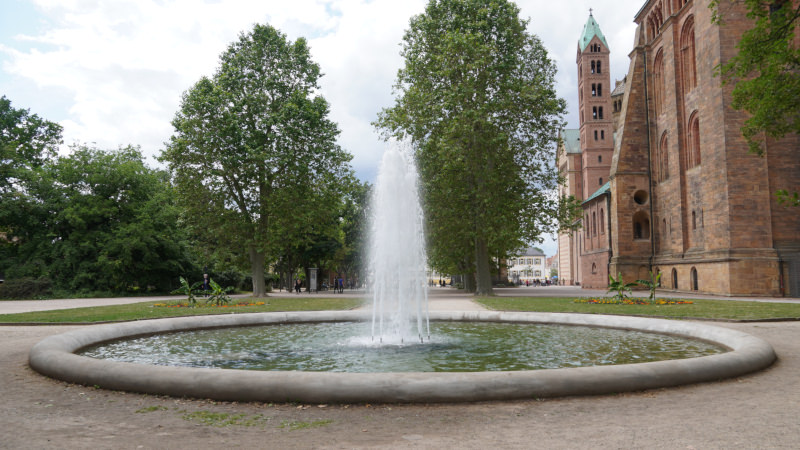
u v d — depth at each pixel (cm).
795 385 752
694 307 2223
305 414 612
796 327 1516
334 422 577
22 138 5178
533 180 3809
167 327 1529
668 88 4888
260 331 1573
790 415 587
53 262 4416
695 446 478
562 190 10788
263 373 688
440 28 3709
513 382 668
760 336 1309
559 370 704
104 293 4444
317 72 3934
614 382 695
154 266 4747
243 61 3738
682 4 4756
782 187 3719
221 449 488
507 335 1427
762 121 2091
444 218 3572
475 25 3450
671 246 4894
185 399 690
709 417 581
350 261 7419
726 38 3778
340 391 653
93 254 4550
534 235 3712
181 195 3650
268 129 3656
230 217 3612
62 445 501
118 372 753
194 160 3553
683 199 4638
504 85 3434
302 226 3716
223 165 3516
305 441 511
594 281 6188
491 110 3425
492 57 3541
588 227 6519
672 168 4838
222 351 1179
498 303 2578
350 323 1773
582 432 527
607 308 2161
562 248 11725
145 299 3878
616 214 5334
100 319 1792
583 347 1188
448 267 5569
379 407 638
